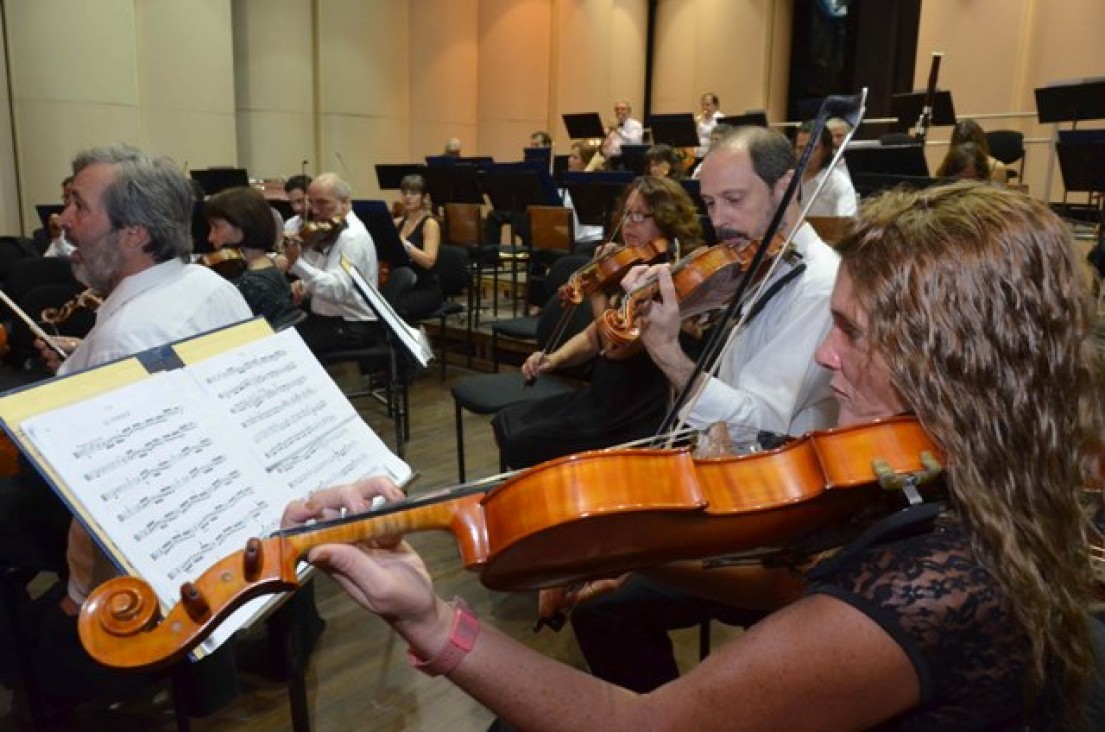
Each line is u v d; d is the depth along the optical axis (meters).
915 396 0.78
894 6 10.53
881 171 4.54
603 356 2.77
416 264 5.45
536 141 9.31
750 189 1.95
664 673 1.87
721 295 2.10
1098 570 0.87
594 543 0.85
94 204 2.16
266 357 1.67
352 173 9.64
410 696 2.42
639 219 3.08
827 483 0.82
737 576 1.30
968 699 0.73
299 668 1.71
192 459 1.42
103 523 1.28
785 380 1.80
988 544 0.74
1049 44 8.15
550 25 10.74
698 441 1.33
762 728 0.71
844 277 0.87
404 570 0.81
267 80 8.85
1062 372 0.76
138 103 7.66
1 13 6.95
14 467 2.16
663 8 11.70
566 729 0.77
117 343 2.13
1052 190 8.11
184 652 0.81
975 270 0.76
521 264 7.45
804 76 11.20
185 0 7.86
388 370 4.38
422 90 10.16
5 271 5.75
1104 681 0.81
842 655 0.70
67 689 1.92
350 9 9.34
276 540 0.87
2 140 7.05
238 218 3.49
